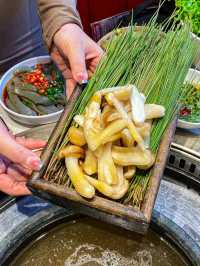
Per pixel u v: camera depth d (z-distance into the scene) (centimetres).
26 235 36
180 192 39
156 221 37
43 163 32
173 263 35
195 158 39
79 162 33
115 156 31
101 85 37
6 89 54
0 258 35
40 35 66
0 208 38
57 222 38
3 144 33
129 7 74
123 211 28
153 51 40
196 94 48
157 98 36
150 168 32
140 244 37
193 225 37
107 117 32
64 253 37
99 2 73
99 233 38
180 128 45
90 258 36
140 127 33
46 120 50
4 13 59
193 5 53
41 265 36
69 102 37
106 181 30
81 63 42
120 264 36
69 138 33
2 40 62
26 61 57
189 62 39
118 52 40
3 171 39
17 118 50
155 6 60
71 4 49
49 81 55
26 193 38
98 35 58
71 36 46
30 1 61
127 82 38
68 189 30
